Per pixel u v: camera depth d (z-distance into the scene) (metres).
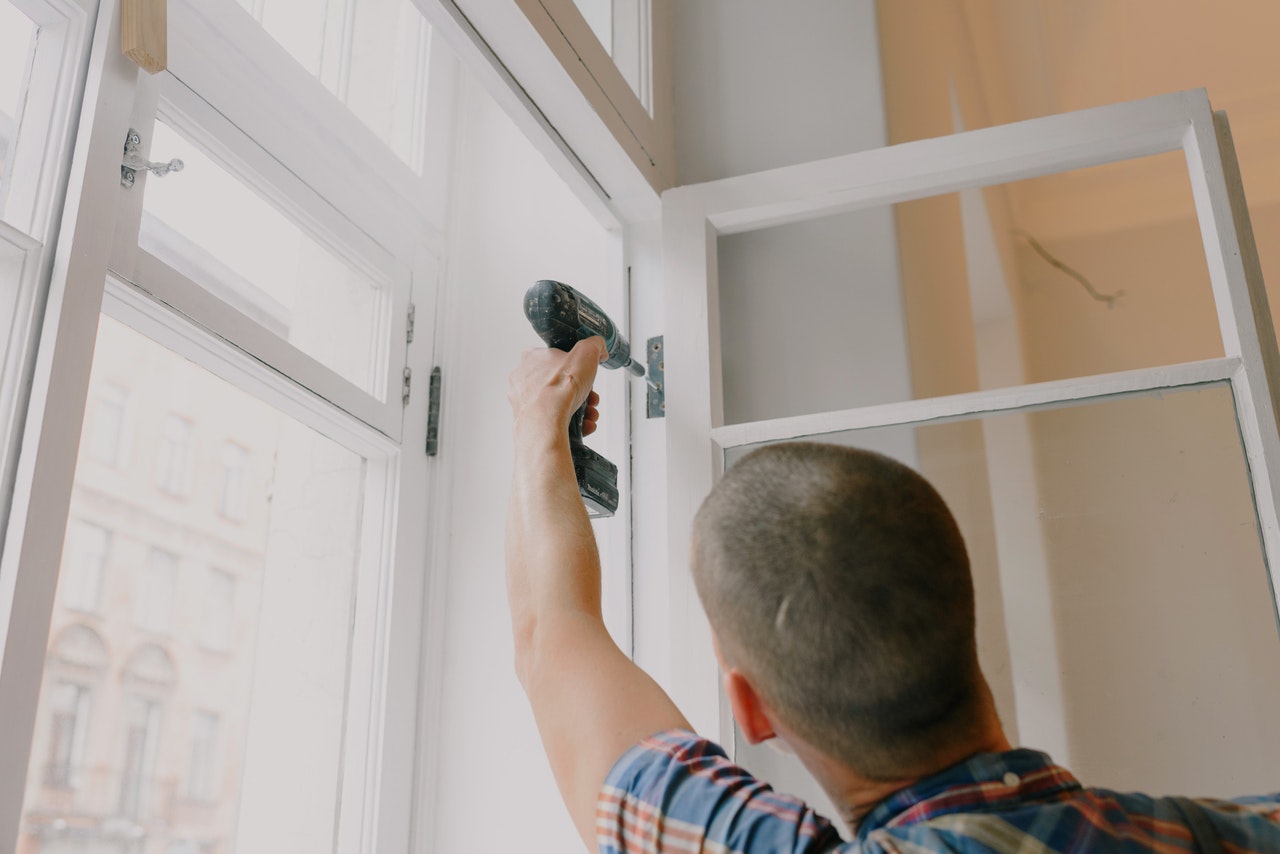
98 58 1.37
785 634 0.78
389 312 2.02
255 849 1.94
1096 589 1.53
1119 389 1.58
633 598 1.88
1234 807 0.76
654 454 1.93
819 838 0.75
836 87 2.03
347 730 1.88
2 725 1.13
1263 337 1.54
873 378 1.82
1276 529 1.44
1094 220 4.09
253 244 1.86
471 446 2.10
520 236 2.20
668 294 1.83
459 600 2.01
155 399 2.42
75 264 1.29
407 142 2.23
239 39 1.73
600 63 1.81
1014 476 1.61
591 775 0.87
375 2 2.29
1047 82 3.59
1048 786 0.75
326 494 2.08
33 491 1.20
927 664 0.76
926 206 2.21
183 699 2.26
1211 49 3.55
